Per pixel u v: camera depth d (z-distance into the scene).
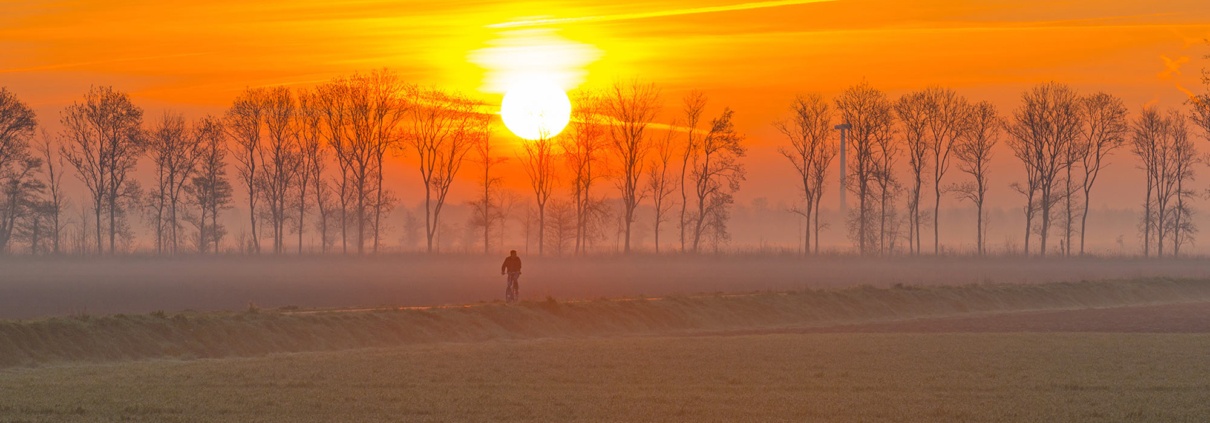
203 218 109.94
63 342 32.09
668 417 21.58
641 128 114.38
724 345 36.22
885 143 114.75
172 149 110.56
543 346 35.94
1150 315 55.12
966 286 62.00
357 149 109.75
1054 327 48.16
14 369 29.59
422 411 22.02
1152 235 120.75
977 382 26.78
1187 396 24.58
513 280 48.28
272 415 21.42
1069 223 116.19
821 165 115.06
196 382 26.00
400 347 37.19
